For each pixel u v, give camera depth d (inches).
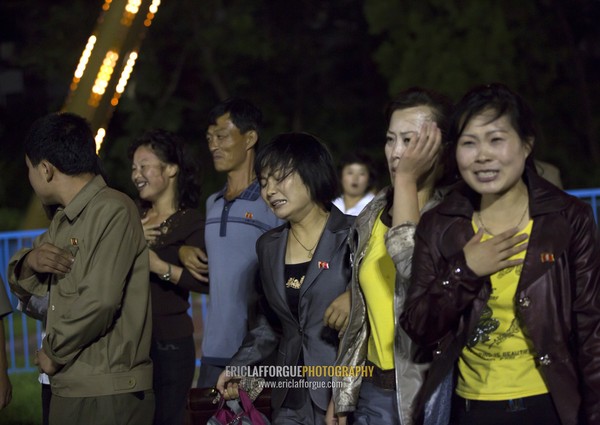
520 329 189.3
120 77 774.5
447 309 185.2
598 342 185.6
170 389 306.5
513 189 191.0
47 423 271.3
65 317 236.7
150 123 1251.8
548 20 1211.9
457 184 204.1
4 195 1298.0
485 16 1133.7
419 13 1156.5
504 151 185.8
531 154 193.8
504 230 191.6
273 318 265.1
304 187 250.2
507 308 189.0
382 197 232.4
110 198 244.7
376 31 1180.5
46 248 241.3
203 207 1243.8
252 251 296.8
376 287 226.8
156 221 323.6
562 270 186.7
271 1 1328.7
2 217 1198.3
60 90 1376.7
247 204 300.2
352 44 1363.2
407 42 1162.0
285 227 259.8
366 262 229.1
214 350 299.9
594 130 1248.8
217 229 301.6
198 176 331.9
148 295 251.8
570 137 1251.2
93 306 235.3
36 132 247.3
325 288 247.4
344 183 483.5
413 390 212.5
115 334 244.2
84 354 241.9
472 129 187.2
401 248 205.2
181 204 327.0
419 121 223.0
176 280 305.7
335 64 1360.7
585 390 186.5
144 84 1250.6
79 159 246.7
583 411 187.2
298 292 251.3
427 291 188.7
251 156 311.3
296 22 1336.1
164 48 1264.8
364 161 481.1
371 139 1348.4
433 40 1142.3
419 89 227.0
